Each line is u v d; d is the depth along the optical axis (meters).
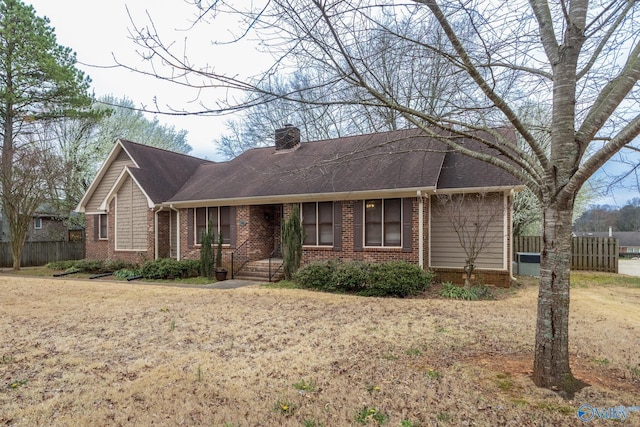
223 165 18.67
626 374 4.50
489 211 11.42
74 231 26.41
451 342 5.77
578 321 7.11
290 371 4.71
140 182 16.50
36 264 21.41
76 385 4.36
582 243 15.65
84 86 21.11
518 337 6.02
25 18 19.05
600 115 3.78
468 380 4.30
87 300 9.62
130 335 6.36
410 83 5.66
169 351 5.50
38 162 18.41
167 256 17.06
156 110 4.05
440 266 12.23
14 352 5.52
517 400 3.79
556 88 3.92
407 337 6.06
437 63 5.14
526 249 16.70
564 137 3.85
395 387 4.19
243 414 3.66
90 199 18.97
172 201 15.80
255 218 14.84
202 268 14.08
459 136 4.77
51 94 20.02
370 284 10.01
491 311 7.95
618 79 3.98
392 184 11.78
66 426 3.46
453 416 3.54
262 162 16.77
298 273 11.38
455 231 11.88
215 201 14.75
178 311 8.16
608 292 10.53
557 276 3.99
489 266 11.45
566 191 3.79
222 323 7.09
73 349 5.64
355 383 4.32
